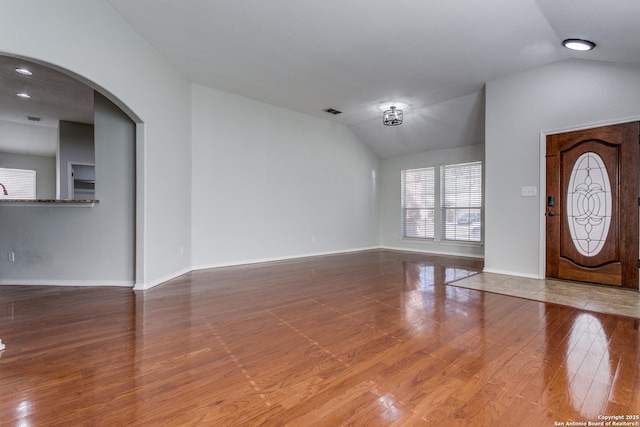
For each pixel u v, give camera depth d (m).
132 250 3.88
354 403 1.54
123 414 1.45
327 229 6.82
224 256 5.25
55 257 3.91
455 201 6.70
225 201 5.25
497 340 2.28
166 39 3.64
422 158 7.18
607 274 3.76
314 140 6.54
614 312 2.87
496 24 3.21
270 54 3.96
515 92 4.42
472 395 1.60
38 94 4.94
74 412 1.46
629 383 1.70
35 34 2.37
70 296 3.42
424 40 3.56
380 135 7.20
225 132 5.23
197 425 1.37
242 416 1.44
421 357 2.02
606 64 3.70
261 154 5.70
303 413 1.46
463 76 4.53
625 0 2.36
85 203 3.83
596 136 3.79
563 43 3.43
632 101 3.55
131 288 3.76
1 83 4.52
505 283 4.02
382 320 2.70
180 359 1.99
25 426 1.36
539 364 1.92
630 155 3.58
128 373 1.82
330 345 2.20
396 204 7.71
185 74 4.57
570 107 3.96
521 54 3.85
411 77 4.58
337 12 3.09
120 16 3.20
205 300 3.28
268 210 5.82
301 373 1.82
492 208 4.67
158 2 3.00
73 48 2.68
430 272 4.79
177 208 4.41
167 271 4.18
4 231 3.92
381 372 1.83
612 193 3.71
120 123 3.86
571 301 3.22
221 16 3.19
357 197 7.45
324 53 3.91
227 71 4.46
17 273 3.94
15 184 7.71
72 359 1.98
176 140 4.37
